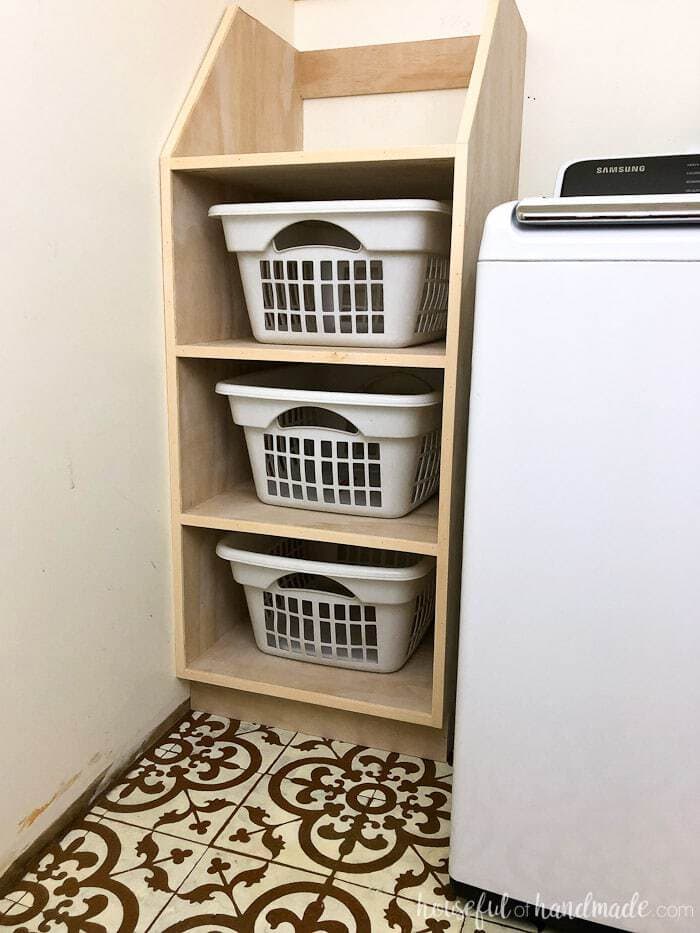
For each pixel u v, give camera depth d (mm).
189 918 1090
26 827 1172
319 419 1749
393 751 1486
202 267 1467
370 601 1434
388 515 1435
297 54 1747
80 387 1203
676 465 905
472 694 1055
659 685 959
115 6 1198
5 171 1022
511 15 1412
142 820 1284
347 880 1164
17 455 1090
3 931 1065
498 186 1436
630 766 993
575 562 968
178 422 1439
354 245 1723
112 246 1244
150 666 1462
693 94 1512
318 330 1377
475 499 1002
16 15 1018
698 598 923
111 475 1297
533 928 1095
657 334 888
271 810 1311
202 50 1436
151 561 1437
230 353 1366
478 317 961
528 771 1045
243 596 1765
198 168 1319
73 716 1258
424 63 1672
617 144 1571
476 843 1098
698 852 984
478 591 1022
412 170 1299
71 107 1128
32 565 1140
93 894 1130
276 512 1481
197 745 1495
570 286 912
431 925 1090
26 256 1072
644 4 1509
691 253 863
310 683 1480
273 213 1298
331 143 1791
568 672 998
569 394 934
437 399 1350
